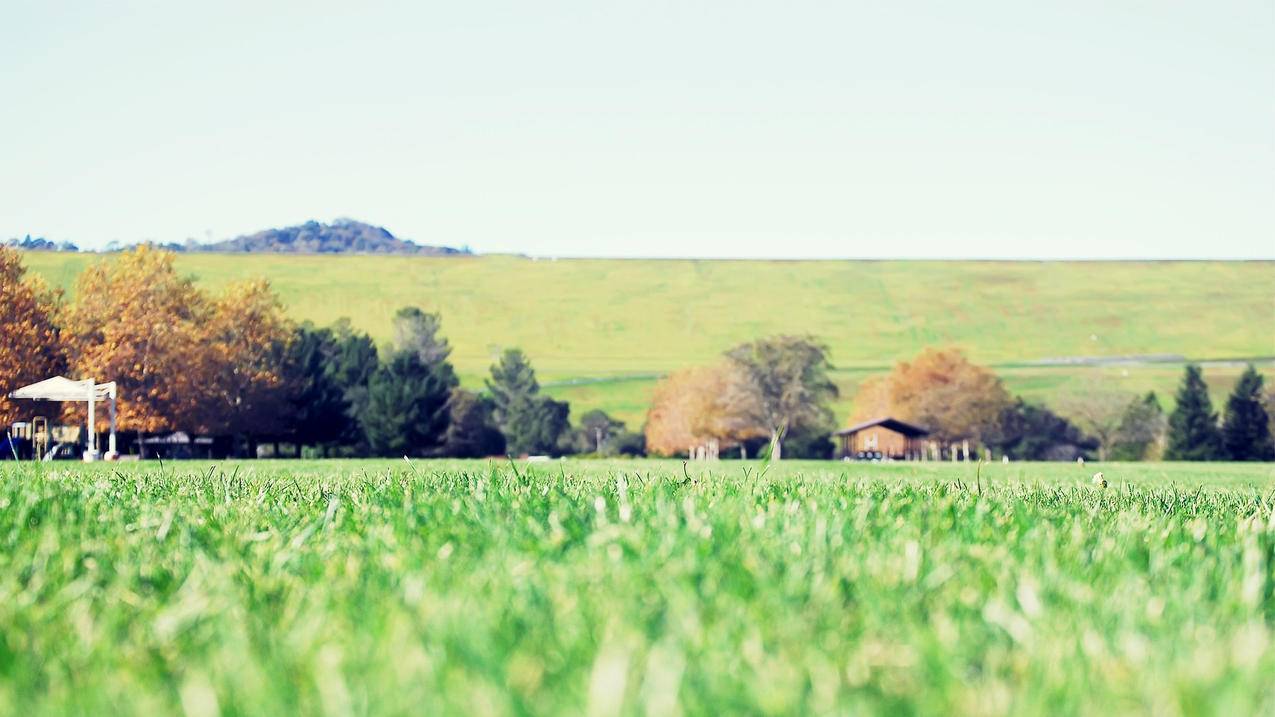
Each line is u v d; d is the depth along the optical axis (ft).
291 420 315.37
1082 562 23.16
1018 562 22.35
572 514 28.78
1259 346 565.53
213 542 26.07
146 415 263.49
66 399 158.40
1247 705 12.45
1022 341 586.86
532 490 35.78
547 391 545.85
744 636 15.99
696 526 24.63
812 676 13.88
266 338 290.56
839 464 159.84
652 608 17.52
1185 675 13.69
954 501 34.42
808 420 383.24
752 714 12.42
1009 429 400.88
